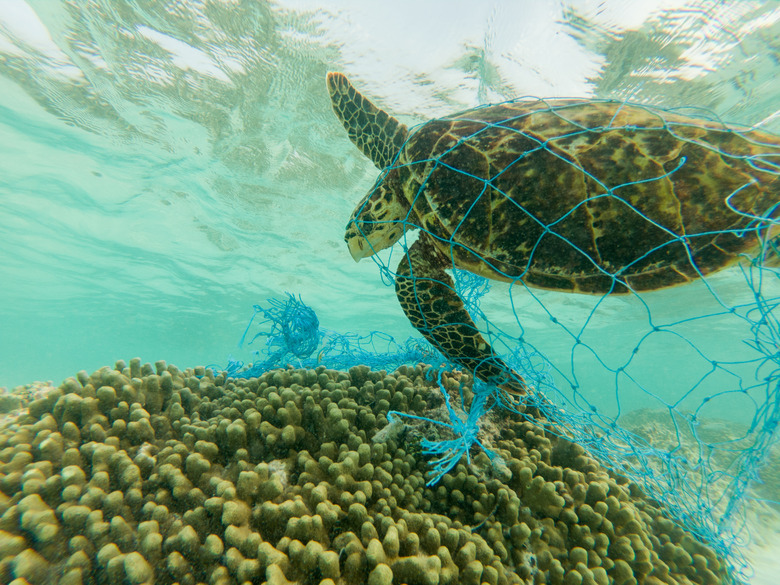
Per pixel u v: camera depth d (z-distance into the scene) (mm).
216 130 1519
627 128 484
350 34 1048
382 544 396
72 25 1104
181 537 384
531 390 575
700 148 464
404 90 1209
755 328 426
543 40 974
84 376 579
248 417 500
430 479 506
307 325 742
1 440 488
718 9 853
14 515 395
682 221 452
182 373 655
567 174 476
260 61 1180
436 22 990
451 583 396
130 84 1317
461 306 590
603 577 439
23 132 1597
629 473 610
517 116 544
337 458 495
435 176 545
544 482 499
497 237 501
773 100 1077
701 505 550
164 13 1042
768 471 1409
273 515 404
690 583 488
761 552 888
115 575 363
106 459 449
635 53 968
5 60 1233
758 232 436
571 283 481
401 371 685
